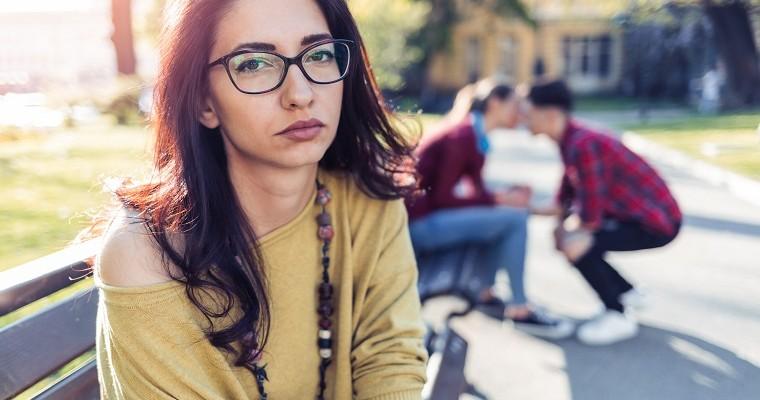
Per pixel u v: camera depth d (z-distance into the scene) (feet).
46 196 22.21
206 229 3.99
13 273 4.74
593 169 12.09
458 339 7.68
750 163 34.22
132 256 3.78
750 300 15.10
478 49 121.60
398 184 4.91
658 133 52.19
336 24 4.42
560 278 16.93
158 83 4.16
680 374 11.44
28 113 48.14
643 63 104.17
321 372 4.70
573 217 13.26
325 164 4.82
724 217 24.00
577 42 122.21
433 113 89.35
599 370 11.64
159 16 4.32
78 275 5.19
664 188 12.34
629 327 12.80
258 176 4.30
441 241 11.89
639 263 18.19
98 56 161.89
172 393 3.76
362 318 4.86
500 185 31.55
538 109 12.50
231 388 4.10
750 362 11.86
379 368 4.66
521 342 12.80
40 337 4.67
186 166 4.05
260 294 4.20
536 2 120.98
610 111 82.84
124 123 51.44
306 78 4.06
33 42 163.53
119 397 3.79
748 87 68.49
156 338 3.76
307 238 4.56
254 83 4.00
